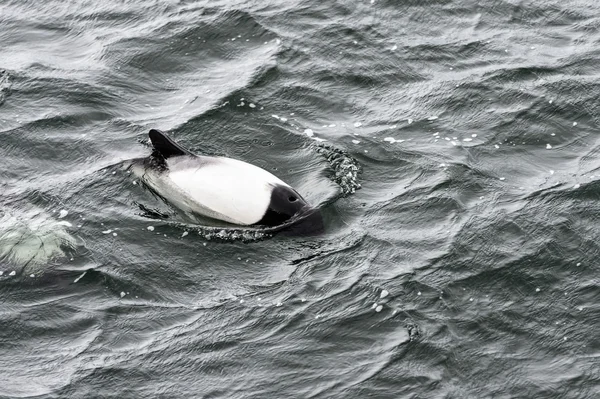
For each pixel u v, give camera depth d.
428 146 37.88
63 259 31.66
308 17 46.28
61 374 27.38
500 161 37.12
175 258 31.77
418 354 27.94
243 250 32.03
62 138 37.84
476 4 47.62
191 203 33.59
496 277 31.02
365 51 44.03
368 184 35.53
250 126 38.66
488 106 40.59
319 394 26.58
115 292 30.48
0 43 44.75
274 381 27.06
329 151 37.16
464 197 34.84
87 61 43.16
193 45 44.19
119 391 26.80
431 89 41.62
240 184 33.28
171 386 26.98
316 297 30.05
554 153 37.81
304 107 40.19
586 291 30.50
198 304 30.00
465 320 29.25
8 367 27.64
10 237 32.38
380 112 40.16
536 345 28.48
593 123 39.72
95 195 34.56
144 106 40.16
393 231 33.00
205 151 37.09
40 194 34.59
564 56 44.00
